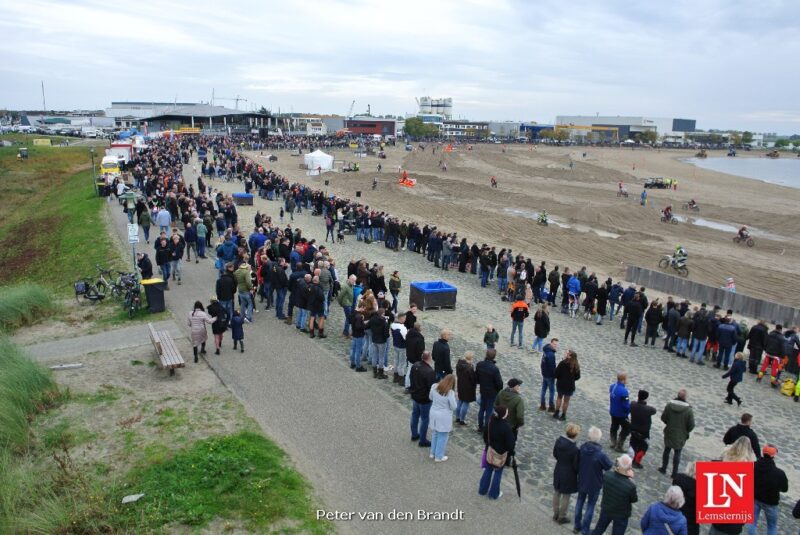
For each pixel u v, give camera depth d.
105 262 26.70
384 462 11.34
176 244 22.72
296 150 111.00
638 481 11.82
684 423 11.71
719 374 18.64
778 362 17.72
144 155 63.50
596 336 21.62
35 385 13.24
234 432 12.02
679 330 19.80
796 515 9.72
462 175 84.44
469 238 41.84
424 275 28.33
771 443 14.24
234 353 16.62
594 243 41.38
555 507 9.85
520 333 19.33
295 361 16.22
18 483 9.86
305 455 11.40
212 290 22.53
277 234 25.44
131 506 9.51
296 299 18.38
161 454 11.07
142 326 18.67
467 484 10.82
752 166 151.88
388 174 77.31
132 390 13.96
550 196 65.88
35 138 111.06
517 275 24.58
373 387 14.75
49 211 45.19
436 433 11.29
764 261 38.78
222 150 81.81
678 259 34.53
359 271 21.11
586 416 14.62
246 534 8.97
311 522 9.37
